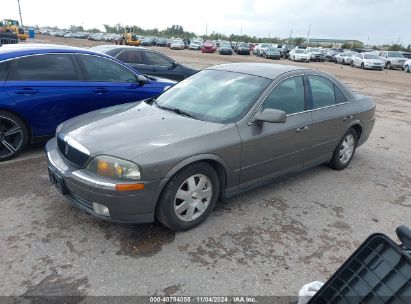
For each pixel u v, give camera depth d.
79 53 5.63
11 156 5.10
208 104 4.04
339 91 5.12
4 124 4.96
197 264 3.07
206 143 3.42
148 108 4.18
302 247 3.42
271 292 2.82
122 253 3.15
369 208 4.30
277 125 4.06
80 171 3.25
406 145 7.12
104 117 3.89
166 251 3.21
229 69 4.60
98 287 2.75
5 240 3.24
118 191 3.04
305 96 4.52
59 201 3.97
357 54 34.09
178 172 3.27
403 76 25.98
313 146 4.66
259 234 3.57
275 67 4.60
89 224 3.55
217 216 3.84
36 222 3.55
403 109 11.43
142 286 2.79
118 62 6.10
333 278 1.82
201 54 41.19
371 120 5.69
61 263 2.99
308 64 33.91
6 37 15.78
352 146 5.50
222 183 3.75
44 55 5.27
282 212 4.04
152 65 10.12
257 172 4.00
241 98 3.99
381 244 1.70
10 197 4.02
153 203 3.19
